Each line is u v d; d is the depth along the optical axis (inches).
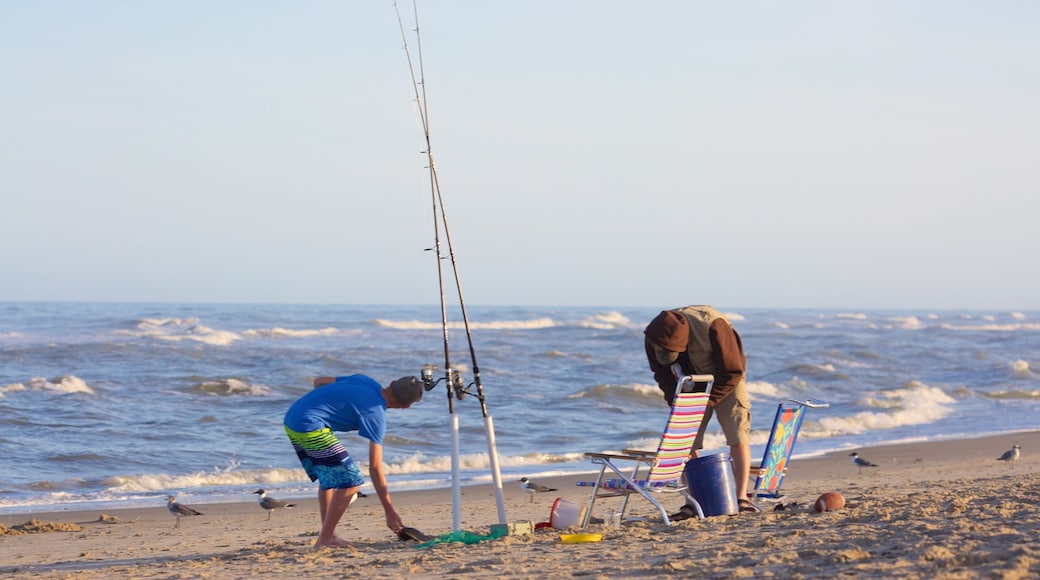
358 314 6294.3
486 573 384.8
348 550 478.9
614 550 424.8
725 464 516.7
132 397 1667.1
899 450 1229.1
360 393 481.1
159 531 711.1
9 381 1910.7
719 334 507.2
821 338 3961.6
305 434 474.0
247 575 420.5
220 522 765.9
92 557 564.1
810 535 426.9
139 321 3742.6
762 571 350.6
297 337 3609.7
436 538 493.4
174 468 1075.9
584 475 1040.8
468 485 976.3
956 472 986.7
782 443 577.3
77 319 4431.6
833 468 1046.4
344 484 484.1
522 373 2308.1
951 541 378.3
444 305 508.7
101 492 936.3
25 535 689.6
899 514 469.1
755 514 511.5
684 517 521.0
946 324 6190.9
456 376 506.3
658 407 1726.1
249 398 1722.4
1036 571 318.7
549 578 366.3
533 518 716.0
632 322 5231.3
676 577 354.0
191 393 1747.0
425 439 1285.7
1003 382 2320.4
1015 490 580.4
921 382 2271.2
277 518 792.3
